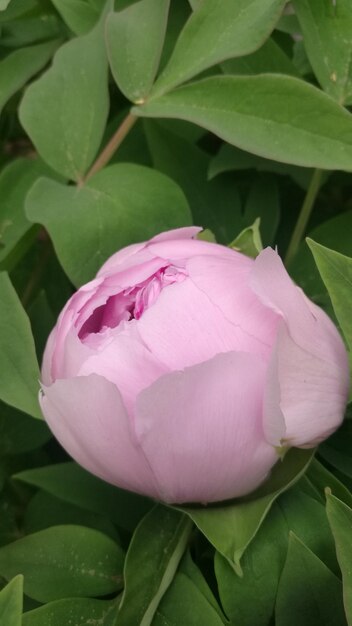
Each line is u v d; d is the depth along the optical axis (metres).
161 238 0.41
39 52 0.50
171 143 0.49
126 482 0.39
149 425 0.36
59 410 0.38
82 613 0.40
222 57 0.44
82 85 0.47
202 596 0.39
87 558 0.42
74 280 0.44
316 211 0.51
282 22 0.48
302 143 0.42
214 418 0.37
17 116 0.54
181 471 0.38
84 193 0.45
